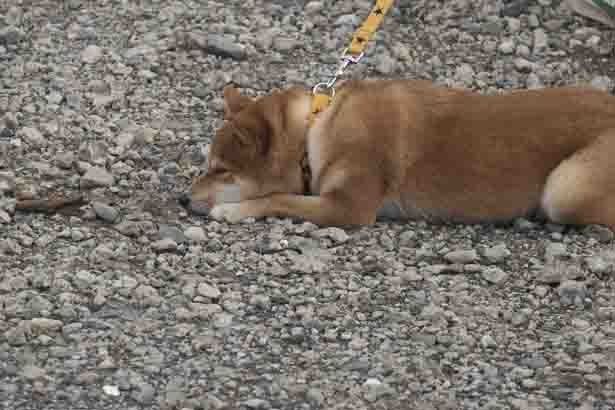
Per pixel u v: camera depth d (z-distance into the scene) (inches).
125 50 498.6
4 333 320.2
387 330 329.1
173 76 481.4
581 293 345.4
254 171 389.1
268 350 319.0
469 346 323.6
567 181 373.4
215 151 389.1
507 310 340.2
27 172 409.7
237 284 349.1
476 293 349.1
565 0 534.0
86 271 349.1
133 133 436.8
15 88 466.0
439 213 387.9
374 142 380.8
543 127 378.3
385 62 490.3
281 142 387.5
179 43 504.1
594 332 329.4
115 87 470.0
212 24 521.3
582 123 377.4
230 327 328.2
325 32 517.0
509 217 386.3
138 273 353.1
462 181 380.8
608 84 481.4
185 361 312.7
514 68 494.9
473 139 379.2
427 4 536.4
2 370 304.8
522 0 532.7
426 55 502.0
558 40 512.7
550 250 365.7
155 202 395.2
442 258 367.6
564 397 301.9
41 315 329.1
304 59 497.0
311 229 378.3
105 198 396.5
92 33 510.0
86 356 312.7
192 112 457.1
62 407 292.7
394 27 520.7
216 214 384.8
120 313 332.8
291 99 391.5
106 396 297.3
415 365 313.3
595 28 520.1
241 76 480.1
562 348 323.3
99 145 425.7
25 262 355.9
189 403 294.8
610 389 304.8
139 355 314.0
